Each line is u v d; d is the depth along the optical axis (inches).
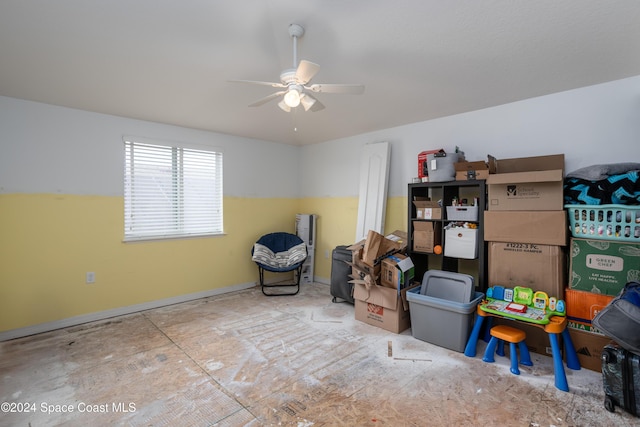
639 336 68.1
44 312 115.6
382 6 61.4
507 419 68.6
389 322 115.9
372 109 123.5
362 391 79.0
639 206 80.7
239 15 64.6
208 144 159.0
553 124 106.6
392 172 150.8
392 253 123.4
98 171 127.4
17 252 111.0
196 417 69.6
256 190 178.7
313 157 191.0
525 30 69.5
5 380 83.5
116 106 120.2
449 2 60.2
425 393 78.1
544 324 82.8
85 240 124.5
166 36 72.6
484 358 93.4
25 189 112.4
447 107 120.9
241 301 150.9
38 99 112.0
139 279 137.4
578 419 68.4
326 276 183.5
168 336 110.7
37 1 59.4
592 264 87.9
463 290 103.5
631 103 93.2
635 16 63.6
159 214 145.6
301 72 68.1
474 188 123.2
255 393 78.2
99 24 67.6
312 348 102.0
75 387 80.4
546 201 94.0
